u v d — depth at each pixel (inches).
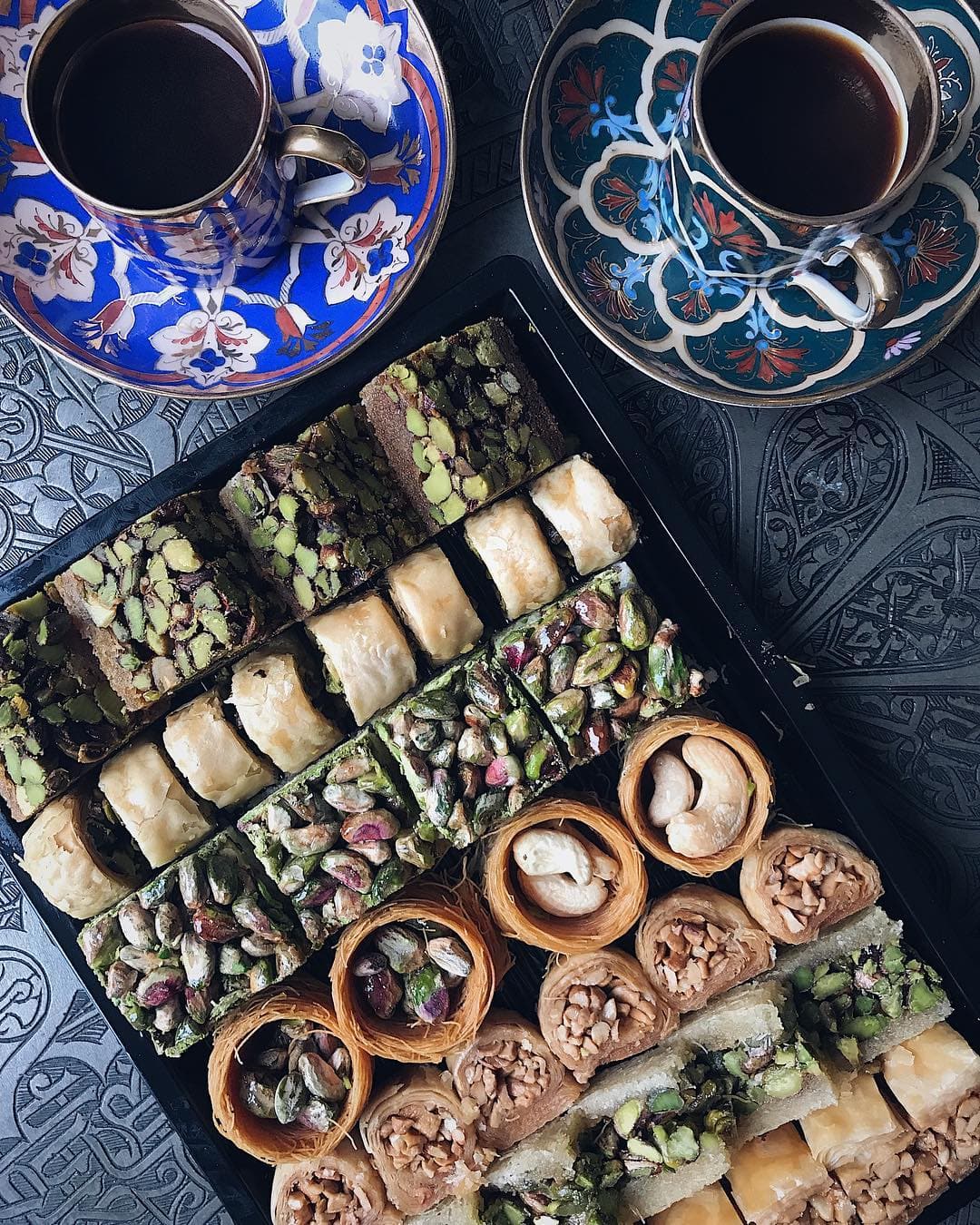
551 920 13.8
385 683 13.1
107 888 13.1
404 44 13.1
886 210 12.7
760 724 14.3
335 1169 13.8
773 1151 14.4
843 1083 14.3
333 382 13.4
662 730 13.3
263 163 12.2
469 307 13.5
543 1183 13.9
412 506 13.3
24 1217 14.8
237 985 13.0
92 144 12.5
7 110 13.3
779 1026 13.6
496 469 12.9
